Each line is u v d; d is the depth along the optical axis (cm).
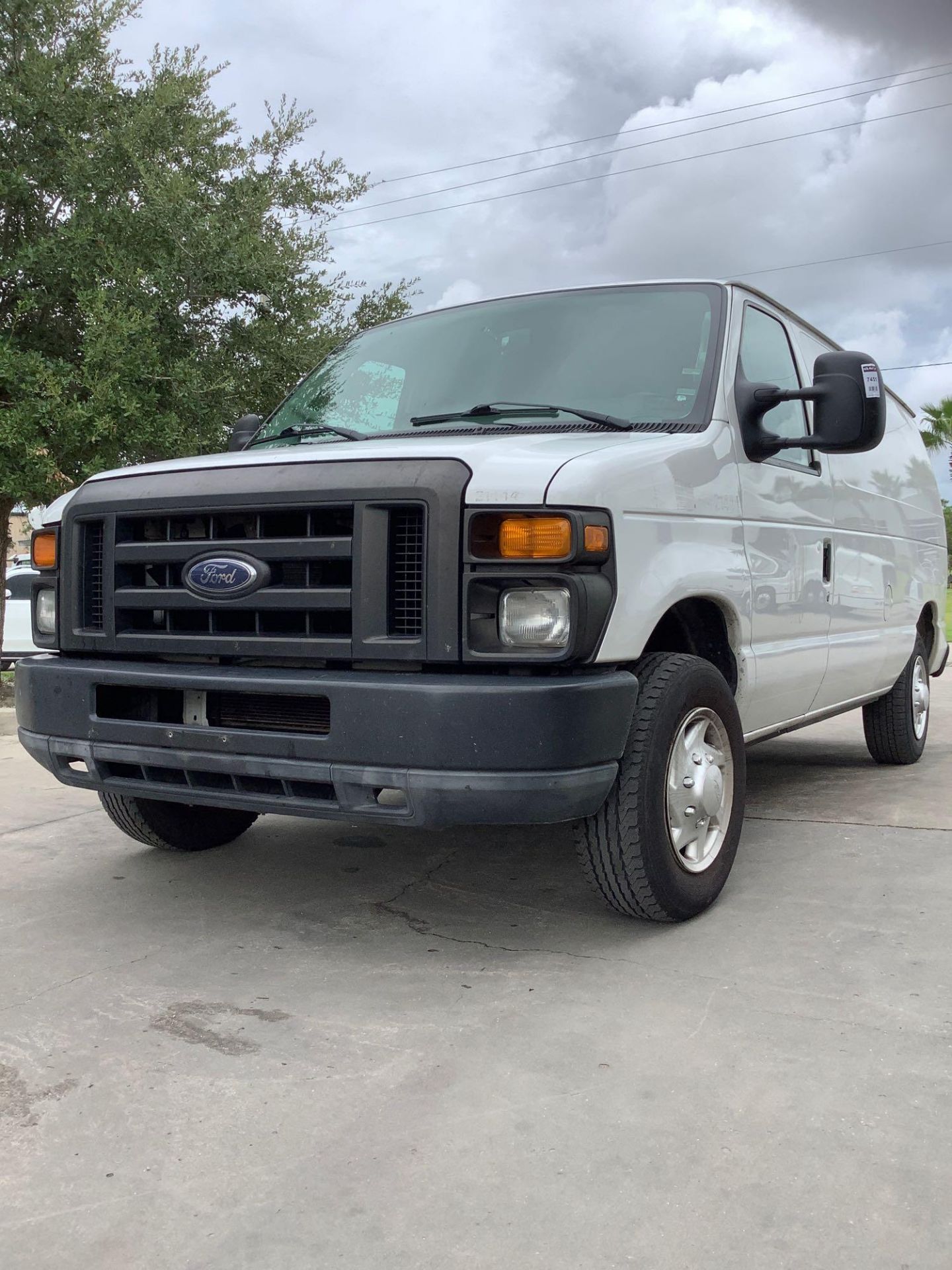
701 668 342
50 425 877
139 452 931
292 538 307
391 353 438
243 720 319
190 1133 226
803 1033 266
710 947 326
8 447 872
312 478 303
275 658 312
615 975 305
